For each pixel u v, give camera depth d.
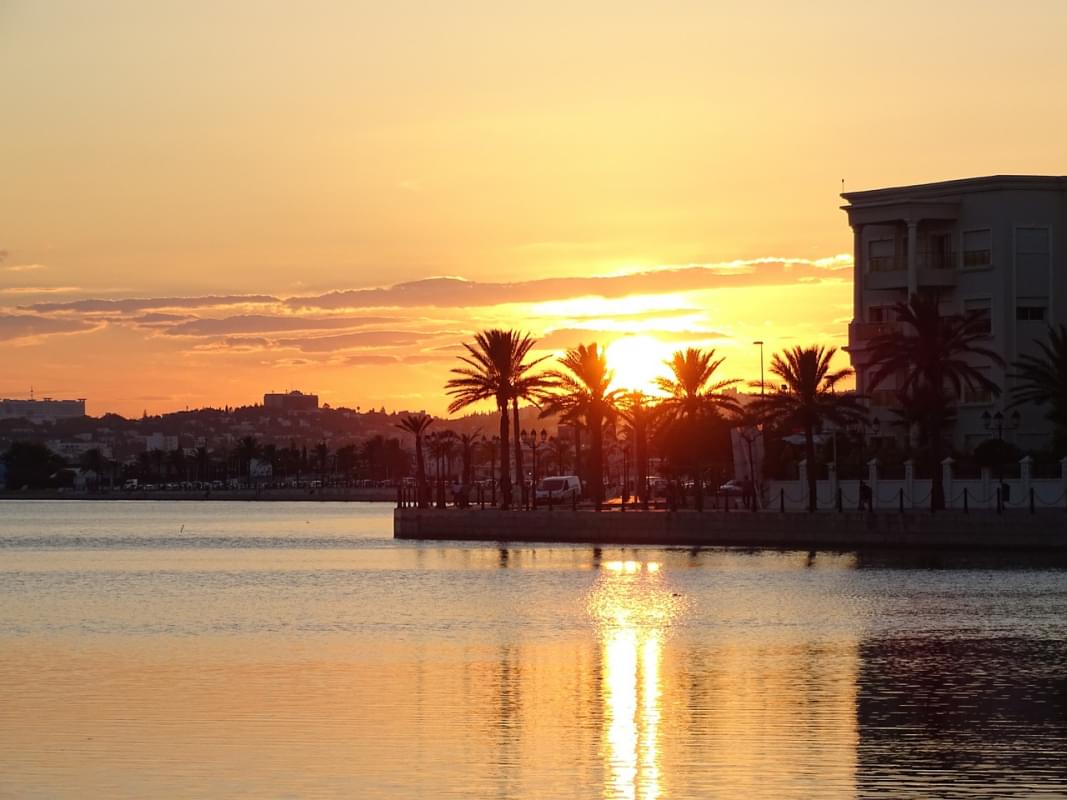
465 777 35.28
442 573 99.81
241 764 36.66
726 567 96.44
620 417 163.25
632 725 41.16
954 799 32.78
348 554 129.75
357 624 67.69
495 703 44.72
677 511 121.69
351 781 34.97
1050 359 117.00
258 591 89.50
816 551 108.19
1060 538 95.50
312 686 48.12
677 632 62.09
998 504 98.50
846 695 45.47
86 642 61.38
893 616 66.69
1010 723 40.91
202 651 57.66
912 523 102.62
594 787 34.34
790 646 57.00
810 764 36.12
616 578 90.50
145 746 38.78
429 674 50.62
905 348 108.75
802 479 118.94
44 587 96.50
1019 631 61.03
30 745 38.84
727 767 35.94
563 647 57.66
